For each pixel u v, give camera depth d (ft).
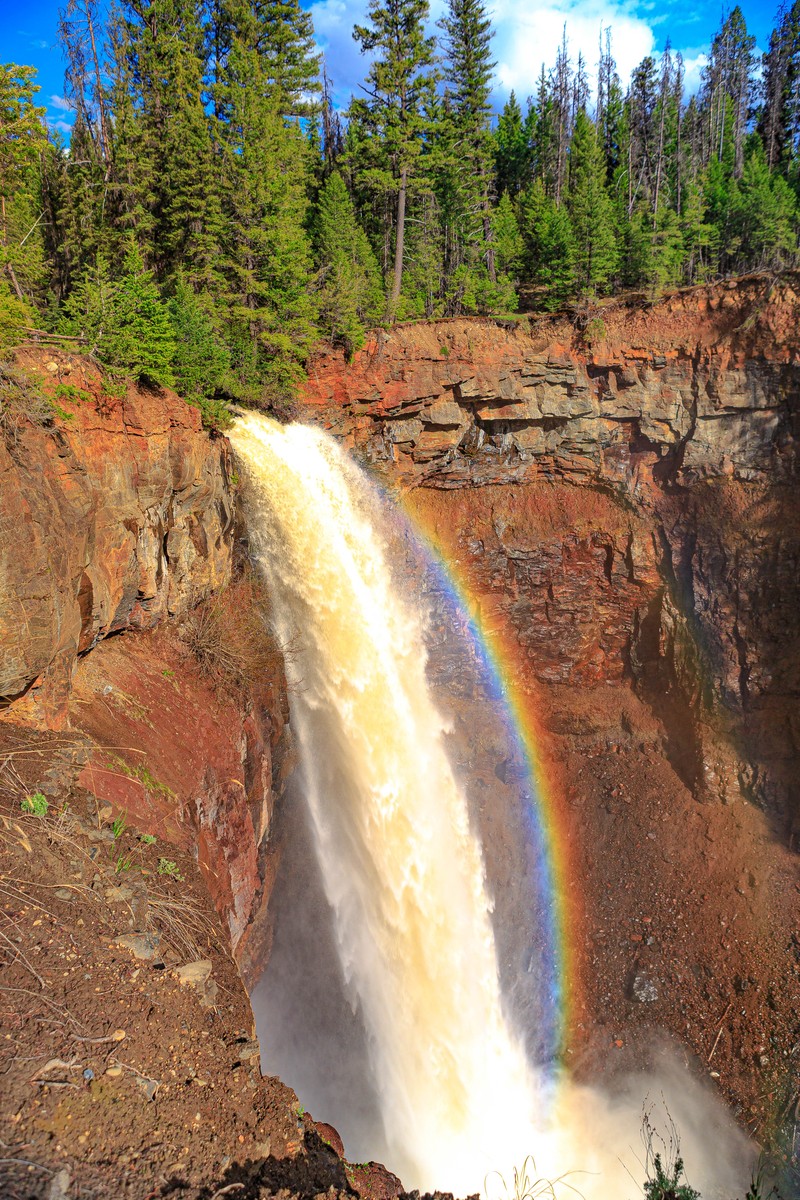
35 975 25.63
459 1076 87.15
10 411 44.32
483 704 121.29
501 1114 83.20
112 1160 20.29
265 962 72.90
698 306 109.19
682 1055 83.30
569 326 113.80
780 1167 71.87
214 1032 27.89
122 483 57.93
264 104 104.99
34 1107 20.75
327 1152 25.70
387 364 110.42
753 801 105.19
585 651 122.31
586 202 115.65
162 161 104.01
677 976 90.84
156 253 107.24
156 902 34.01
